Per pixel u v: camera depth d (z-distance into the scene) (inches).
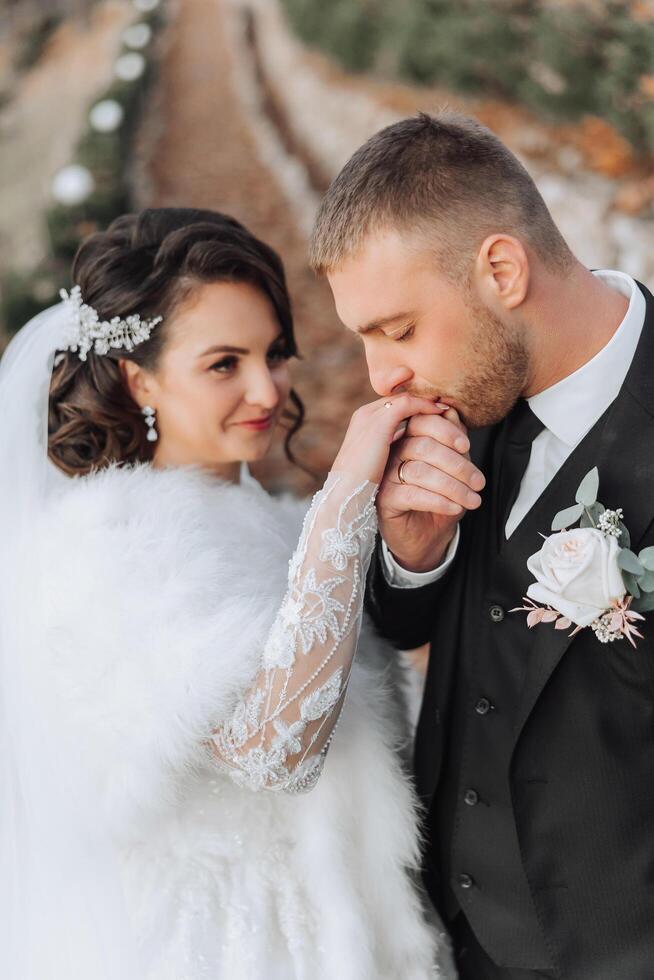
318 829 72.8
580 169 253.6
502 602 71.7
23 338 82.7
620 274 73.0
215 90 742.5
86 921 70.7
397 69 437.1
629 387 66.5
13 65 1117.7
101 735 68.9
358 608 68.8
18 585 73.1
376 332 67.8
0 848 74.5
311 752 68.4
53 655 70.0
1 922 74.5
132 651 68.3
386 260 64.7
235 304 78.0
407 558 74.8
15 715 72.2
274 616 70.2
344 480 68.9
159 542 72.2
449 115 68.2
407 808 75.1
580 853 68.1
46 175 581.6
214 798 72.4
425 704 79.9
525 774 69.2
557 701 67.7
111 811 69.2
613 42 266.2
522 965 71.8
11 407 80.2
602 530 62.8
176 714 66.8
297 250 340.5
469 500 68.6
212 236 78.3
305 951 70.3
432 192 63.9
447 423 68.7
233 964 68.6
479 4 348.8
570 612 61.1
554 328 67.1
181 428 81.3
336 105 478.0
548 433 70.8
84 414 82.3
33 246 430.9
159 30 959.0
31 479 78.6
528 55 320.8
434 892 79.8
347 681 69.3
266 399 80.0
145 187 465.7
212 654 67.0
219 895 71.0
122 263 79.1
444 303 65.1
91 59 934.4
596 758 66.9
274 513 86.1
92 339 80.3
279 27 850.1
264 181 452.1
